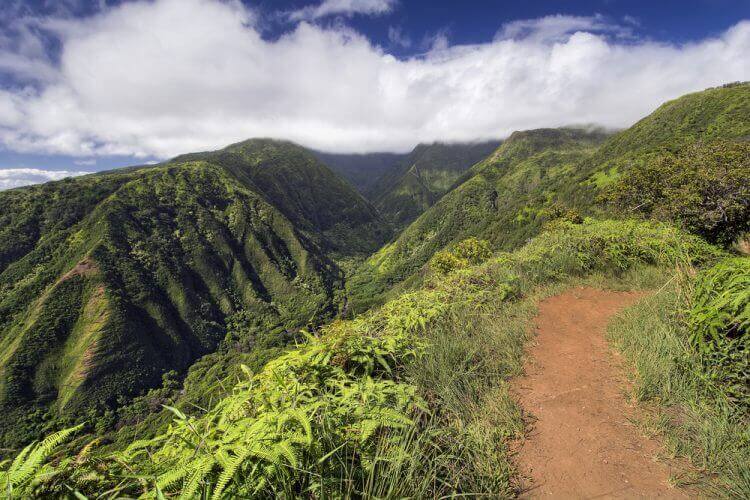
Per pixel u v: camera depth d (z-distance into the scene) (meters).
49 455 1.60
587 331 4.60
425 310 4.92
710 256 6.88
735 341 2.61
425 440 2.22
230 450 1.88
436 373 3.27
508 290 6.18
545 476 2.37
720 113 112.69
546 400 3.18
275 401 2.32
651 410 2.86
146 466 1.79
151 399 85.69
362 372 3.28
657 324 3.83
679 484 2.19
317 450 1.92
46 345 94.94
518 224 100.81
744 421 2.45
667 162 14.23
